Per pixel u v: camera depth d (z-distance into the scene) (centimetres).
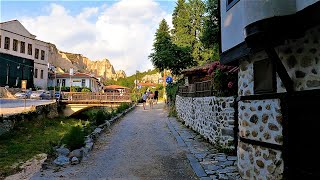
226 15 730
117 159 858
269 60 573
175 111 2144
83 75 5700
